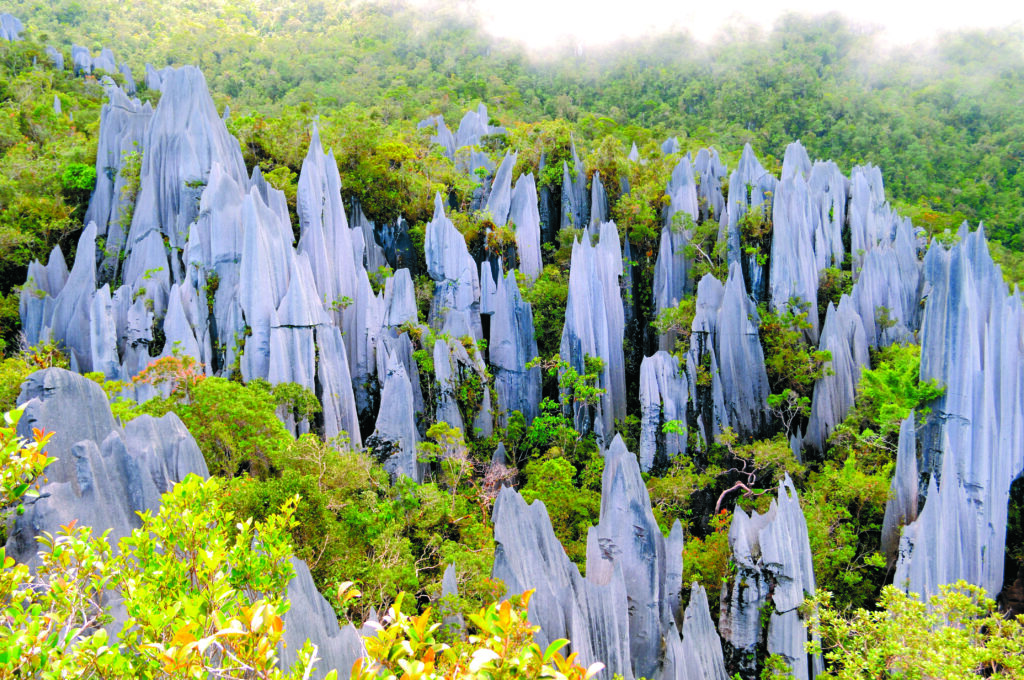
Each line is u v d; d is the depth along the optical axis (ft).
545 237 235.20
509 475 162.91
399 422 152.35
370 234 212.64
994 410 147.95
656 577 116.57
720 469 175.83
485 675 27.84
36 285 172.14
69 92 289.53
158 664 30.83
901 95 428.56
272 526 46.39
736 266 199.31
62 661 28.32
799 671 117.39
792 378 193.16
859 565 140.15
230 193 166.91
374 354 176.86
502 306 192.65
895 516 144.46
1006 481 149.18
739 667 118.73
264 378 152.25
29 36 332.80
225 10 558.97
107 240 184.85
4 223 182.09
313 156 187.32
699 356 192.65
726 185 242.99
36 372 83.82
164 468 91.40
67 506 73.97
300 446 116.47
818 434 186.50
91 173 197.36
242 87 397.39
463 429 177.06
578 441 180.96
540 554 111.24
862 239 239.30
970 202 331.57
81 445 77.46
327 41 492.54
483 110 298.97
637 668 114.52
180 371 137.39
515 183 228.43
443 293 196.85
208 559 36.83
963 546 142.61
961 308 146.00
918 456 153.79
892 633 88.48
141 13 503.61
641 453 180.55
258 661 29.35
